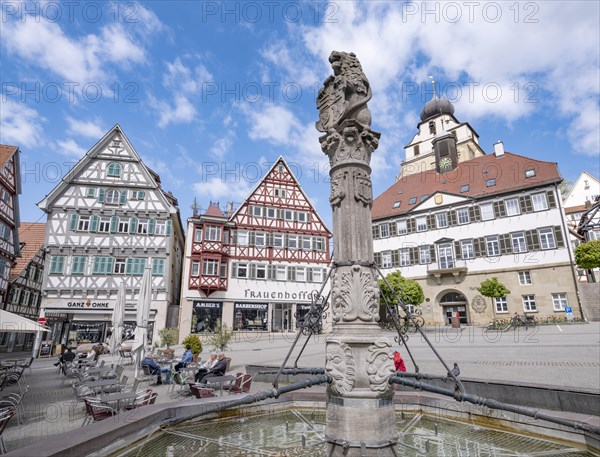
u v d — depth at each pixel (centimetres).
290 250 3153
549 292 2716
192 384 734
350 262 456
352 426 391
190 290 2802
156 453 429
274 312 3008
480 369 1003
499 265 2950
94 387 750
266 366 979
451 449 438
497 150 3547
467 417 546
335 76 541
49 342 2330
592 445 418
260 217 3141
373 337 420
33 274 2891
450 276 3153
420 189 3744
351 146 499
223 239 2983
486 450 433
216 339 1316
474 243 3094
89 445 372
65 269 2561
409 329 2464
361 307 439
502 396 581
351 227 468
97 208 2692
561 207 2784
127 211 2727
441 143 3934
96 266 2606
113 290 2594
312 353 1614
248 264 3012
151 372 1059
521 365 1041
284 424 559
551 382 795
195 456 421
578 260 2644
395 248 3500
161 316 2619
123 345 1642
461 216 3206
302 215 3269
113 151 2812
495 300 2914
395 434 406
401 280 2491
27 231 3120
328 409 417
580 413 501
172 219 2841
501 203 3038
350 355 412
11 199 2548
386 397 409
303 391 655
